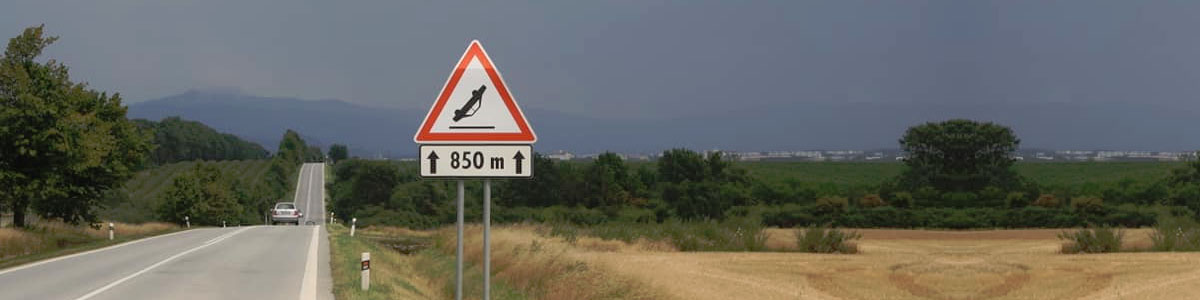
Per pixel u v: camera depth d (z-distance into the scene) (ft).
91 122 116.57
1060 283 64.13
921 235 104.37
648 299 65.10
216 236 133.39
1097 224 120.26
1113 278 65.77
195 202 282.77
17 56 118.32
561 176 347.97
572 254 77.36
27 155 107.34
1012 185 141.90
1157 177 212.84
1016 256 80.53
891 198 127.54
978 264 74.54
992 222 108.88
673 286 67.67
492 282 72.64
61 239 131.03
